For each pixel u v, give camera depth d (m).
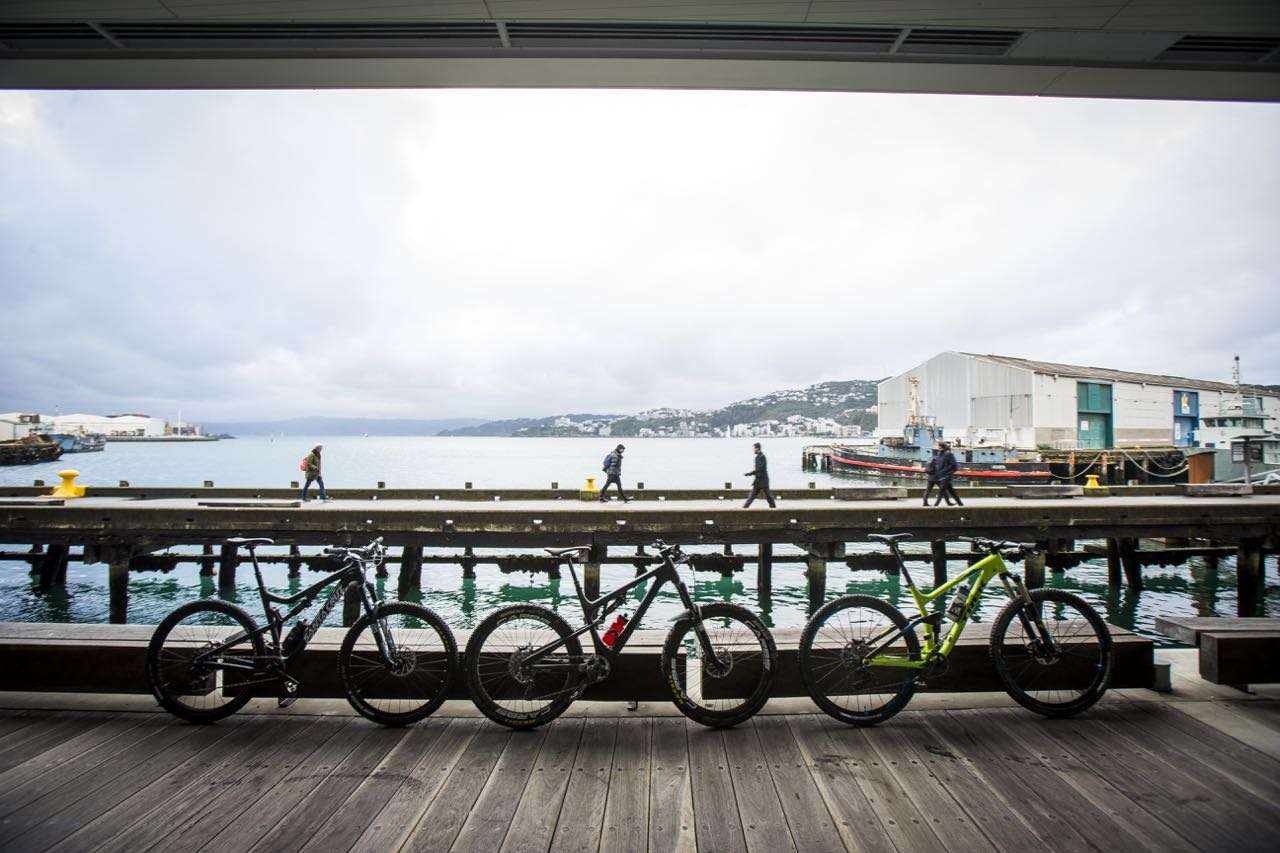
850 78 5.49
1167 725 3.71
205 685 3.77
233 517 14.72
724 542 15.38
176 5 4.54
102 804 2.93
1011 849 2.63
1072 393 46.03
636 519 15.19
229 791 3.05
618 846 2.65
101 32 4.84
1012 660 3.93
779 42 5.03
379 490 20.81
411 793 3.04
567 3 4.57
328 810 2.89
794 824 2.80
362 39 4.97
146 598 16.16
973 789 3.07
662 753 3.43
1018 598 3.88
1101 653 3.91
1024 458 38.34
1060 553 15.61
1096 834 2.72
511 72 5.43
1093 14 4.61
